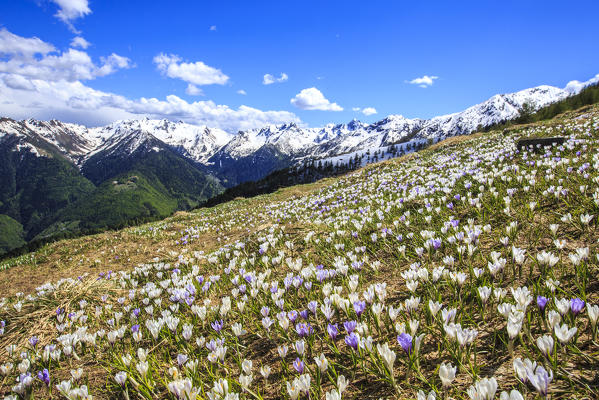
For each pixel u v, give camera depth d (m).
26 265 14.80
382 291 3.31
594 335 2.26
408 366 2.35
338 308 3.75
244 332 3.61
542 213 5.02
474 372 2.21
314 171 143.25
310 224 9.66
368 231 7.15
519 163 9.69
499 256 3.93
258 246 8.77
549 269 3.23
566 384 2.00
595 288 2.90
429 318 3.05
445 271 3.53
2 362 4.64
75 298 6.71
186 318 4.74
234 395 2.21
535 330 2.55
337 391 2.15
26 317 5.95
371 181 18.11
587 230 4.02
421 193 8.38
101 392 3.27
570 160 7.53
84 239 20.02
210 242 13.88
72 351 4.17
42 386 3.59
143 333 4.61
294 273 5.78
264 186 114.25
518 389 2.03
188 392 2.41
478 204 5.75
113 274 9.91
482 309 2.93
